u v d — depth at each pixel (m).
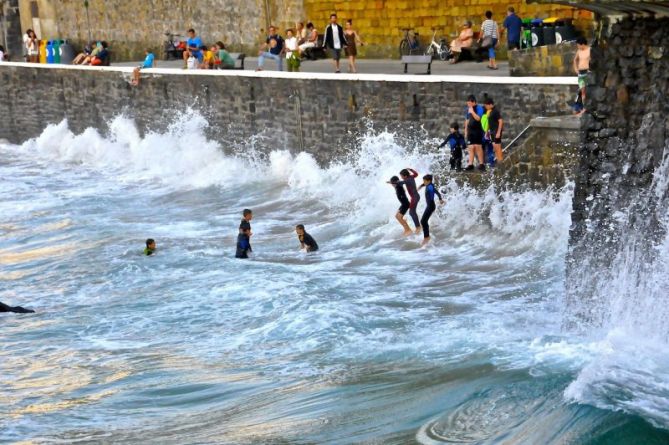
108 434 18.55
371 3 49.00
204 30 57.28
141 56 61.19
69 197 43.34
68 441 18.28
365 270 28.98
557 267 27.52
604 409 16.62
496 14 43.62
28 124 57.59
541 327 22.50
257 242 33.53
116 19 62.09
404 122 36.25
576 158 28.92
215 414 19.23
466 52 43.78
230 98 44.06
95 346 24.25
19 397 21.03
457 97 34.19
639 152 21.23
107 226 37.25
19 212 41.00
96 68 51.84
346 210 36.22
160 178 45.84
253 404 19.59
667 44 20.52
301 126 40.72
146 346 23.95
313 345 22.80
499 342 21.48
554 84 31.14
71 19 64.62
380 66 45.03
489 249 29.89
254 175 42.69
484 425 17.16
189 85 46.12
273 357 22.34
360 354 21.83
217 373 21.59
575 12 39.94
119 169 48.88
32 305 28.38
